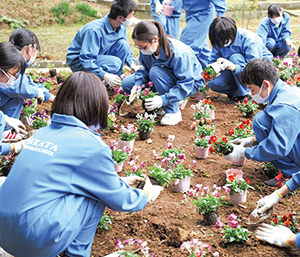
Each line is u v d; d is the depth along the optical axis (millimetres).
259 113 3689
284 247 2920
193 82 5148
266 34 7934
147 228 3197
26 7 11430
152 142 4844
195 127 4797
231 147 3926
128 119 5527
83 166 2236
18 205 2145
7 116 4074
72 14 11781
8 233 2189
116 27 6004
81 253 2398
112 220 3312
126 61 6598
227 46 5828
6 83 3730
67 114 2324
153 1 7270
